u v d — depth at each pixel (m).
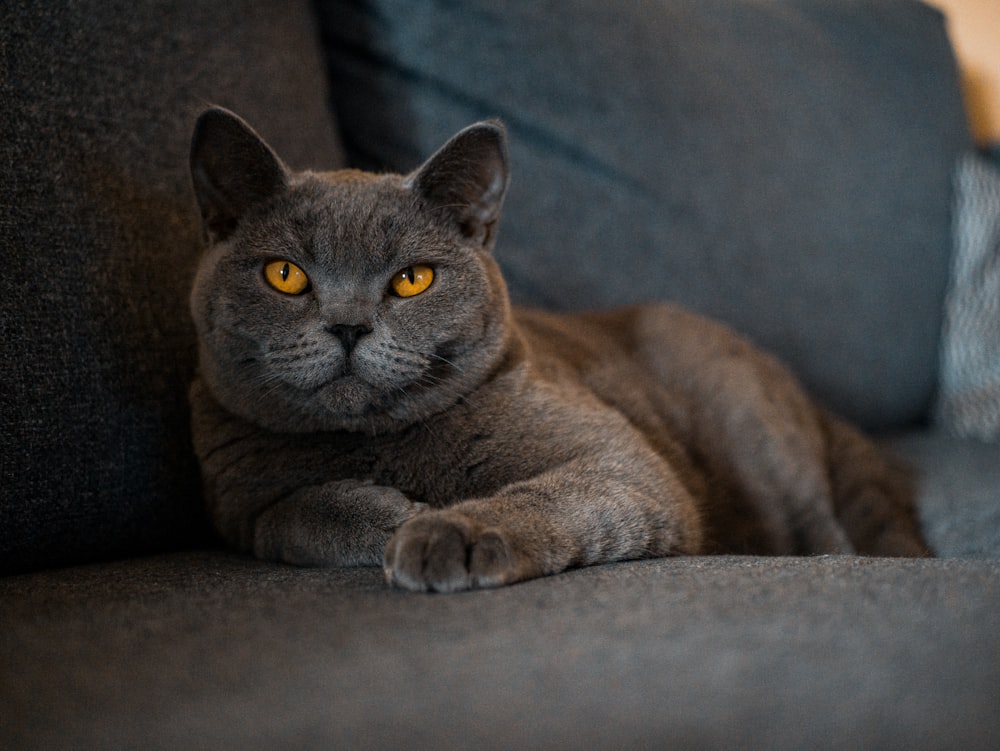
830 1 0.90
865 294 0.85
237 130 0.53
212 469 0.55
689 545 0.53
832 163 0.84
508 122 0.74
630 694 0.35
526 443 0.54
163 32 0.59
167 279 0.57
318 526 0.50
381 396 0.52
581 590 0.42
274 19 0.65
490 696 0.35
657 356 0.69
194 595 0.44
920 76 0.91
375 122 0.73
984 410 0.86
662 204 0.77
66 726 0.35
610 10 0.76
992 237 0.87
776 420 0.68
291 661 0.37
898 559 0.47
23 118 0.51
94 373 0.51
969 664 0.37
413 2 0.72
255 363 0.53
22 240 0.50
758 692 0.35
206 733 0.34
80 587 0.46
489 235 0.58
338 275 0.52
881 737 0.34
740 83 0.81
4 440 0.48
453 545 0.44
